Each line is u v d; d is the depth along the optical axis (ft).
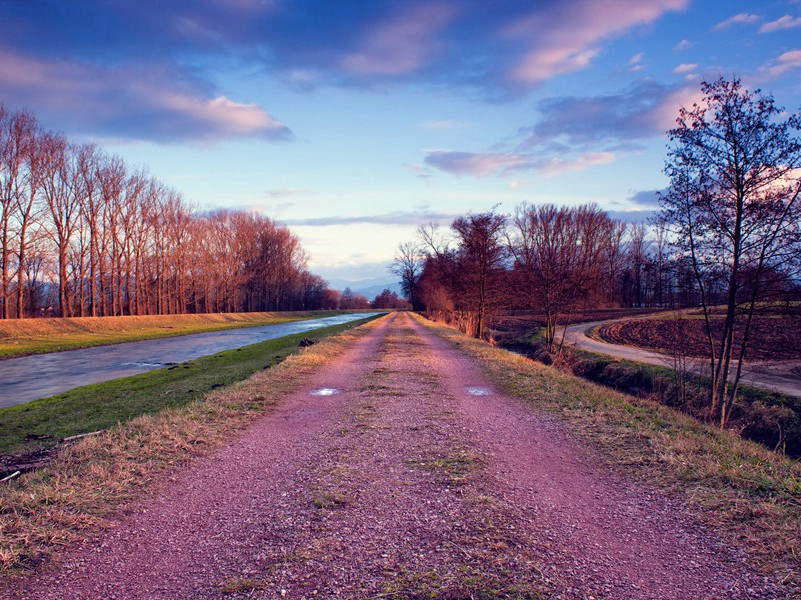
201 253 216.74
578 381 43.50
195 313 218.38
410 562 12.30
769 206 36.83
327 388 38.63
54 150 130.62
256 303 285.23
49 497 15.81
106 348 98.99
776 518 14.21
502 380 41.83
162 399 39.99
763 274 38.78
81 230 144.66
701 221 40.73
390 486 17.67
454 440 23.76
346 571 11.87
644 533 13.92
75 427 30.63
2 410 37.68
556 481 18.22
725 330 41.14
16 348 88.79
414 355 59.98
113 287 161.89
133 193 168.45
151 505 16.05
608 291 238.89
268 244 279.49
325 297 414.82
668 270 44.37
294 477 18.75
